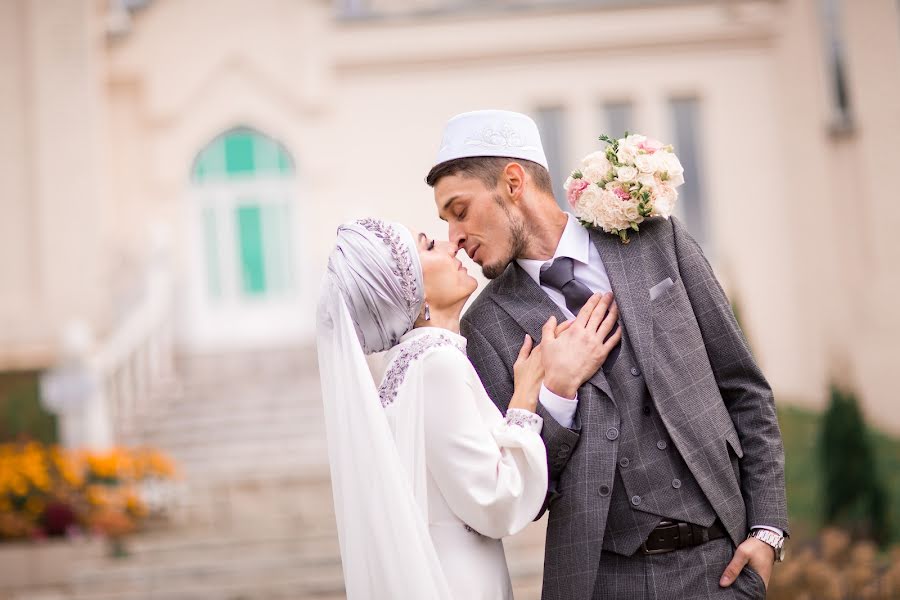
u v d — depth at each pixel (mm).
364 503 2477
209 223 13742
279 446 9688
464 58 13789
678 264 2750
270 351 11891
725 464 2574
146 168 13656
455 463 2529
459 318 2916
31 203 13273
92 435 9242
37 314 13047
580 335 2631
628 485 2564
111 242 13500
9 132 13320
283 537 7969
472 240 2752
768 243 13594
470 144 2736
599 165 2777
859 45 13602
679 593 2512
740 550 2537
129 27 13766
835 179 13586
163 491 8648
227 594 6926
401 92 13805
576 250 2766
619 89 13797
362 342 2693
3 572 7438
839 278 13414
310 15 13766
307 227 13625
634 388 2611
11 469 7938
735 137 13734
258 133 13859
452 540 2590
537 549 7422
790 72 13695
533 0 13766
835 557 6254
